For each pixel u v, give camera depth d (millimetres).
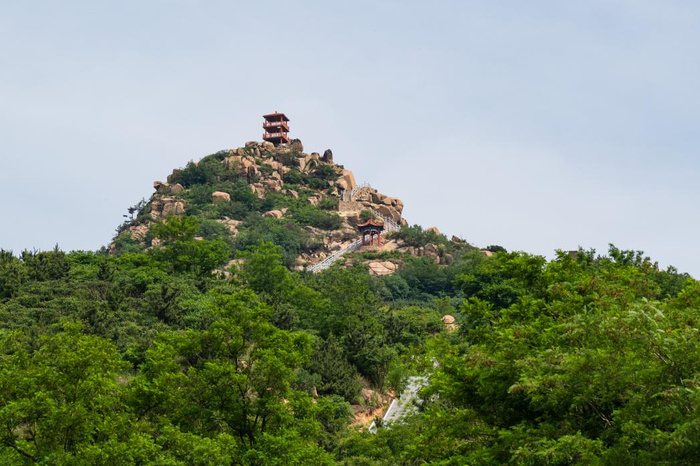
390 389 108500
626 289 51031
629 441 31578
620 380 33781
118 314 100500
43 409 46250
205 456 47781
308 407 60250
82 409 46719
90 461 43750
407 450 48688
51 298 107250
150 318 102500
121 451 44625
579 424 37625
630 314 33719
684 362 32375
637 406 33312
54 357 52625
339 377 100125
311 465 53156
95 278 122812
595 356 34312
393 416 90250
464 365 45812
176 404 57125
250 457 52469
